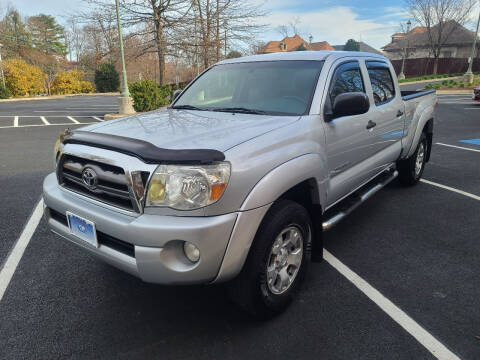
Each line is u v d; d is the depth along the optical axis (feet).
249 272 7.83
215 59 60.44
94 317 8.92
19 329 8.47
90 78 186.91
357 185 12.50
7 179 20.18
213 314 9.00
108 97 118.32
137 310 9.19
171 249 7.06
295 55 12.01
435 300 9.47
